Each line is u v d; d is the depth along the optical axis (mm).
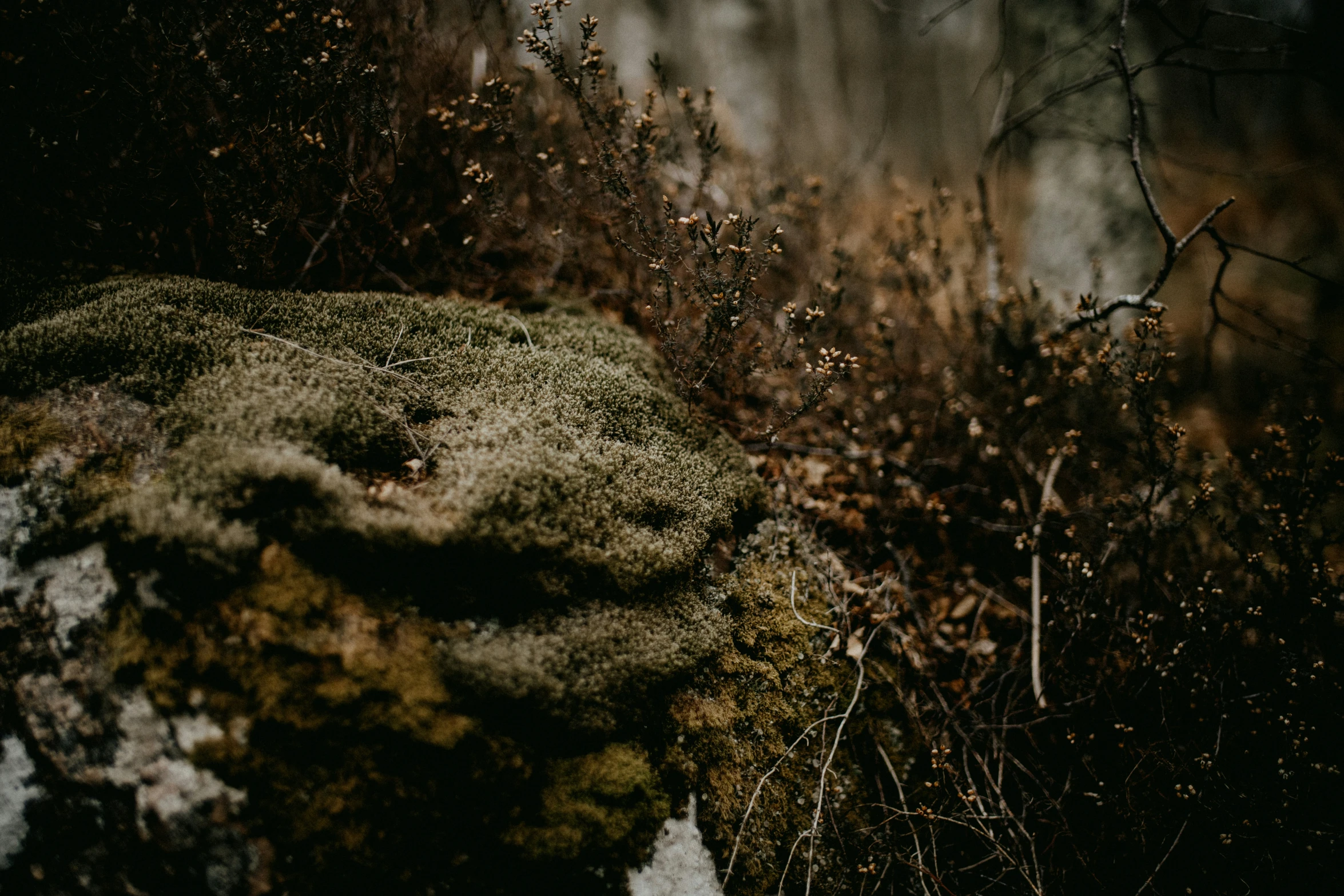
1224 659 2518
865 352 3699
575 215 3438
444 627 1947
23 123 2414
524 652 1963
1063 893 2346
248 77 2557
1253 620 2562
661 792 2074
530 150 3369
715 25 10188
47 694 1711
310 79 2561
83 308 2361
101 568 1812
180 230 2840
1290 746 2393
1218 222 8281
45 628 1763
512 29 3682
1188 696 2635
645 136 3027
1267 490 3008
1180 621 2770
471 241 3121
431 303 2844
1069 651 2820
